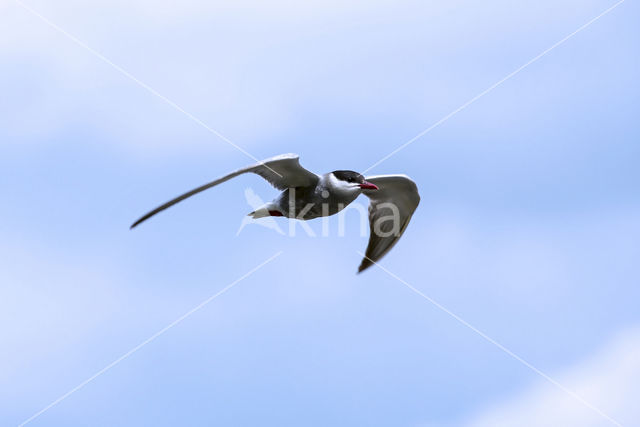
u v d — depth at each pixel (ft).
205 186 31.14
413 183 42.98
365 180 40.42
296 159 34.78
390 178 42.34
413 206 45.06
